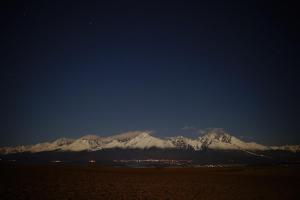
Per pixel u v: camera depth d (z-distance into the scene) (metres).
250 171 89.50
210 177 67.44
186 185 48.16
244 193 41.16
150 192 37.91
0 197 28.72
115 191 37.25
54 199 29.55
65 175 55.91
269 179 63.56
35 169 67.69
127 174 70.69
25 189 34.59
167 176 67.94
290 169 95.50
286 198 37.97
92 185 42.53
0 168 63.19
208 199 34.88
